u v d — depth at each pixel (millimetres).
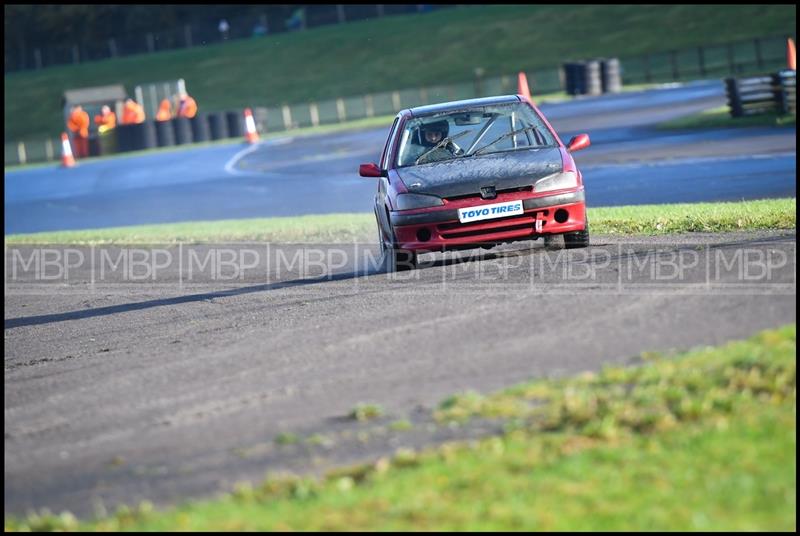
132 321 36875
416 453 17781
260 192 100250
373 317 30328
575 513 14695
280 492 16750
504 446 17406
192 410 22641
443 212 37281
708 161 75812
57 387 26984
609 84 174000
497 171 38031
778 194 54562
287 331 30172
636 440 17125
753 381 18938
